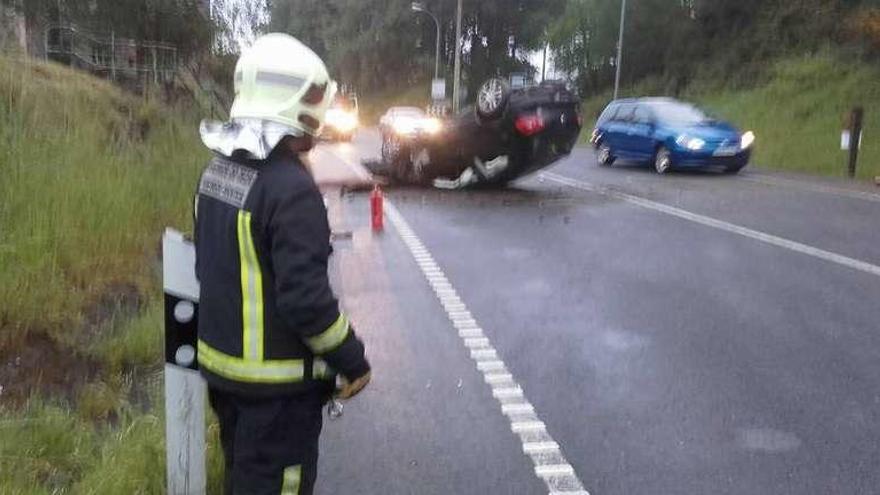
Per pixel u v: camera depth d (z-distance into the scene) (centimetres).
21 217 612
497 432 457
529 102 1371
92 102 1049
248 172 264
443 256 921
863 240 986
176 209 867
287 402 270
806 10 3212
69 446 392
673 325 648
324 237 261
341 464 420
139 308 602
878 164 1911
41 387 465
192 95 1661
